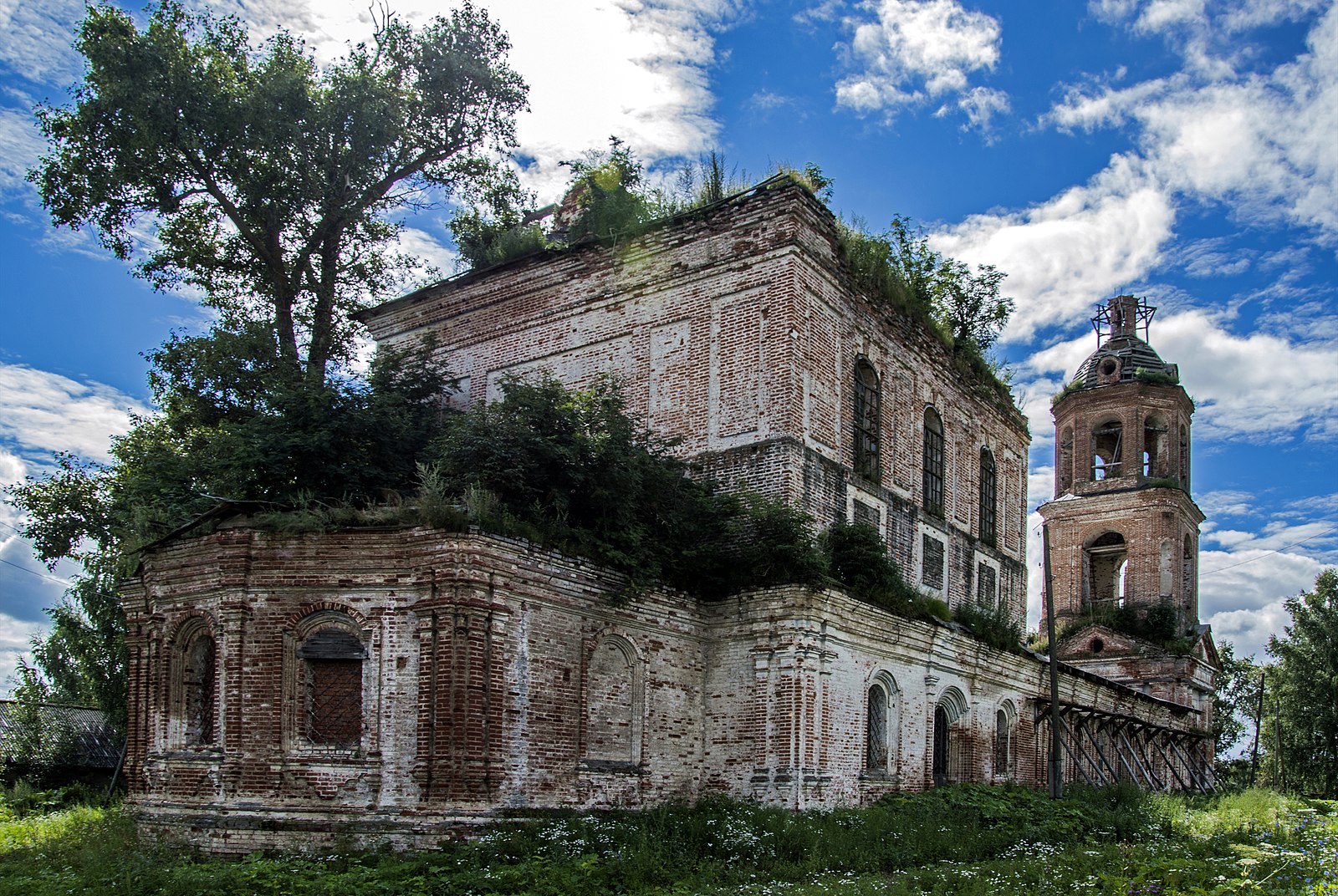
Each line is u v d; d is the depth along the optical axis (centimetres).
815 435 2231
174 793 1789
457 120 2952
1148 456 4406
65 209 2698
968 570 2864
